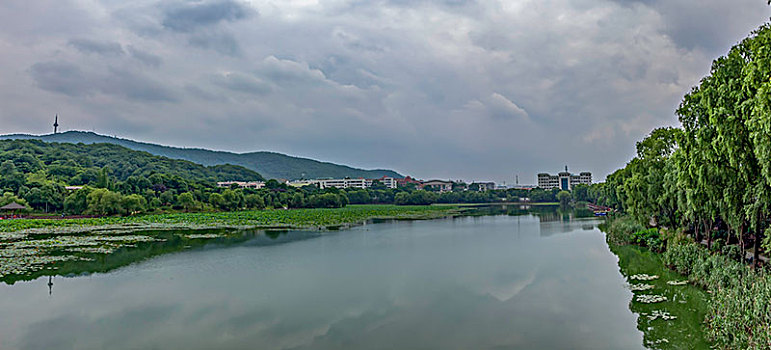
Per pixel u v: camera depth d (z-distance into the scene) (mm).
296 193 142625
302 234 59375
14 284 28312
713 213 26391
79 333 19484
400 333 19578
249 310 22922
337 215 98688
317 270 33250
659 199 38594
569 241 51312
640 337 18703
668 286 26812
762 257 27969
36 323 20766
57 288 27281
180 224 74312
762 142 16672
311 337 19094
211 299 24922
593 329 19781
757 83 17344
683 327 19719
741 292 19250
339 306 23609
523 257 39531
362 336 19203
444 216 103500
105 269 33281
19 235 56031
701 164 23812
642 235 45094
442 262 36875
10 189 104438
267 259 38094
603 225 73812
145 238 53188
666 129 42344
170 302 24281
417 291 26891
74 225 71250
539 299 24875
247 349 17812
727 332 17594
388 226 73500
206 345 18203
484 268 34125
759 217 23609
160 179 120750
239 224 75062
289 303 24188
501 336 19109
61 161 155875
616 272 31891
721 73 21625
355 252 42469
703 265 25641
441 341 18609
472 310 22891
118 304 23906
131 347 18000
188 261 37000
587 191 162250
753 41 19641
